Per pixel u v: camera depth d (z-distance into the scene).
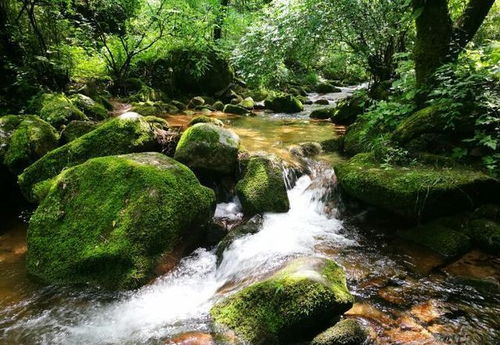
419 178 4.29
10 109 7.42
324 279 3.00
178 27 11.14
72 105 7.44
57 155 5.29
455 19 6.31
